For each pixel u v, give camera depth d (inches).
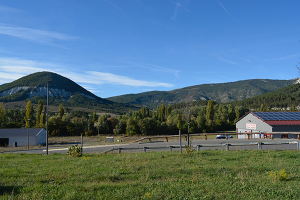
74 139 2613.2
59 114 4264.3
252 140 1150.3
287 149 725.9
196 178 359.9
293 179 357.4
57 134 3127.5
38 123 3417.8
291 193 279.6
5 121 3390.7
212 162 516.4
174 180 355.3
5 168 510.3
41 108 3499.0
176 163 505.0
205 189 305.3
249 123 1974.7
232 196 276.2
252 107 7317.9
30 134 2316.7
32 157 758.5
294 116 1818.4
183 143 1050.1
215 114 3971.5
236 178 359.3
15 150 1315.2
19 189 313.3
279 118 1775.3
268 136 1571.1
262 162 502.3
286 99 7460.6
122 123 3476.9
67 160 613.6
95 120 4345.5
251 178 361.4
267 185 320.8
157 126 3184.1
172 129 3238.2
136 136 3014.3
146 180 360.8
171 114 4286.4
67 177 390.0
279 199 265.1
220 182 339.0
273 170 422.9
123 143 1243.8
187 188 308.3
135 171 431.5
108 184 336.5
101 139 2603.3
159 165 485.4
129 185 327.3
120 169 450.3
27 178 388.8
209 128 3314.5
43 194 288.0
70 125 3299.7
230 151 693.9
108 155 695.1
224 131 3491.6
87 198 272.2
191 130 3129.9
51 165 536.1
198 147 733.9
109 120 3678.6
